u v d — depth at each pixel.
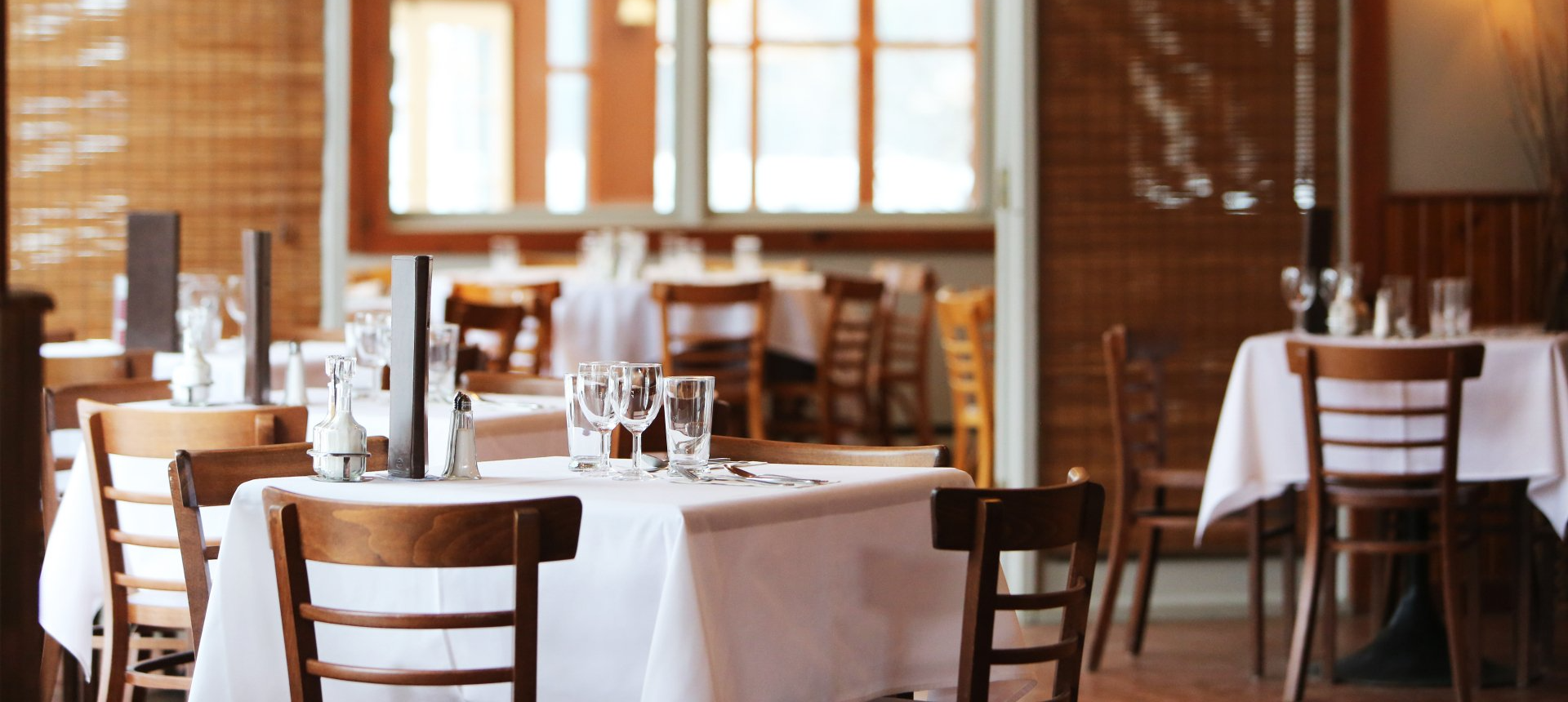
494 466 2.36
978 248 9.10
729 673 1.91
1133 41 4.88
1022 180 4.86
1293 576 4.27
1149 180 4.91
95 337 5.40
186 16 5.38
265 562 2.06
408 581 2.11
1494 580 5.02
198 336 3.15
